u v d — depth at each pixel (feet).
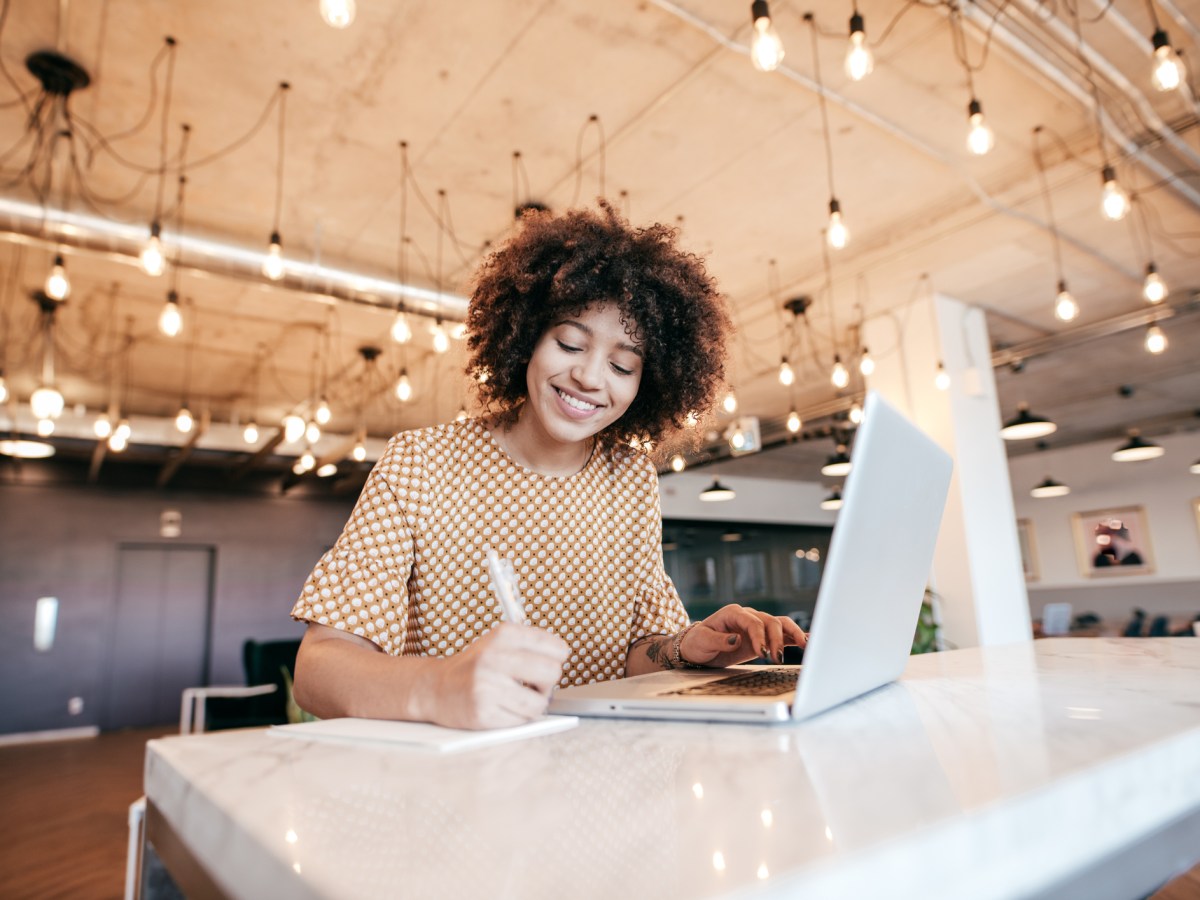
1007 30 9.98
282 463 30.73
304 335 19.47
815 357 22.08
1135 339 22.68
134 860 5.57
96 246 12.03
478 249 15.58
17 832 13.30
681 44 10.26
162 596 30.63
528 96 11.18
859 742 1.69
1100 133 11.37
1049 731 1.66
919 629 16.29
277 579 32.73
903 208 14.56
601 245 3.55
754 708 2.04
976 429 18.11
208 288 16.57
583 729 2.13
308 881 0.94
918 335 18.53
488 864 0.97
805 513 42.83
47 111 11.21
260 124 11.68
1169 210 14.80
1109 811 1.28
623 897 0.81
